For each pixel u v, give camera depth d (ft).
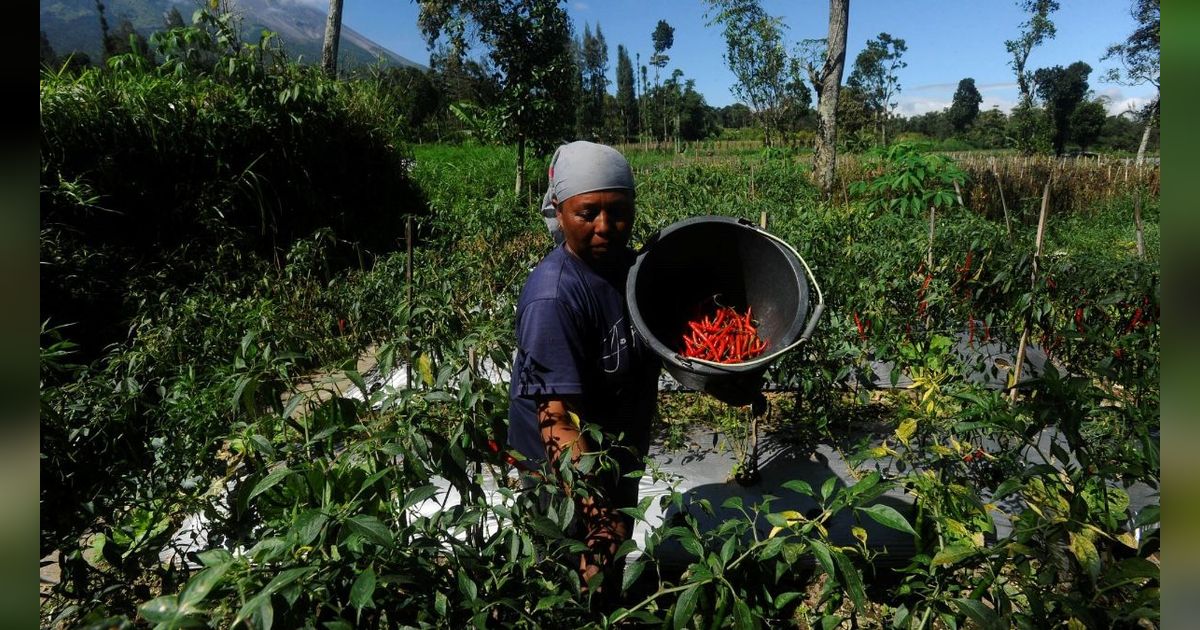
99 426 9.61
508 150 53.47
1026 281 14.47
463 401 6.68
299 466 6.29
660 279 8.13
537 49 42.68
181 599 3.66
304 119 29.81
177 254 23.11
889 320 15.02
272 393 7.27
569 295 6.95
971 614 5.29
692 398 14.79
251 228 26.63
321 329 19.15
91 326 19.34
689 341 7.70
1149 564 4.79
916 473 7.54
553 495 6.48
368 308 18.76
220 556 4.59
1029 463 8.87
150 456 10.66
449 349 9.93
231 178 26.00
